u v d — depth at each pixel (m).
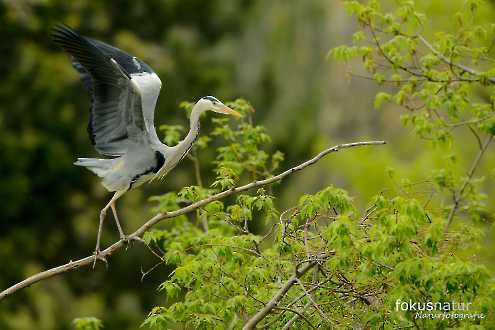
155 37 29.61
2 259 24.62
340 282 10.00
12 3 24.77
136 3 28.91
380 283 9.65
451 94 11.97
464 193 12.96
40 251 26.02
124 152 11.44
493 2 18.38
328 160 22.81
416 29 12.34
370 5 12.26
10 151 24.94
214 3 30.33
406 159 23.98
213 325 9.88
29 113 25.72
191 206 9.94
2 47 25.78
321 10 29.91
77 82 26.42
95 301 24.69
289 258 10.47
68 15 26.30
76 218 26.12
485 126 12.16
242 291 10.37
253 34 30.11
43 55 25.55
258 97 29.45
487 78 11.82
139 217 26.08
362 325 9.62
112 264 26.19
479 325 8.83
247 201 10.46
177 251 10.70
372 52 12.55
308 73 29.41
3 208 25.09
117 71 10.41
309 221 9.84
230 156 13.17
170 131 13.72
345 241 8.74
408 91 12.43
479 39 12.17
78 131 26.36
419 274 8.63
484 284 8.78
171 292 9.96
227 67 29.61
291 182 27.61
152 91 11.99
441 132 12.44
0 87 25.33
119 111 10.96
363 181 20.73
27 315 23.52
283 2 30.33
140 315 25.42
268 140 13.14
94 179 26.36
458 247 10.98
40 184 26.05
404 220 8.61
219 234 11.62
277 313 10.15
